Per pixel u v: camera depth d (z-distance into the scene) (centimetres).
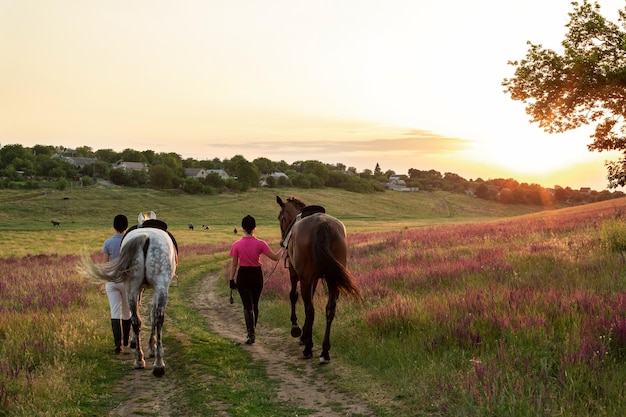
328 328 723
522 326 666
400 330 795
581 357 548
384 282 1208
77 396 586
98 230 6575
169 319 1170
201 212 11450
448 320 752
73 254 3198
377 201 15900
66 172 16250
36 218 9700
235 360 773
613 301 729
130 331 927
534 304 771
